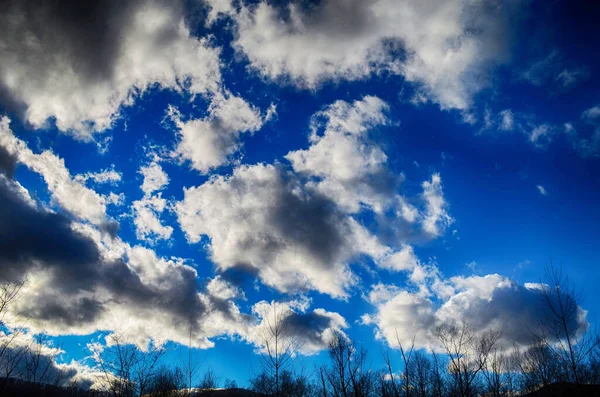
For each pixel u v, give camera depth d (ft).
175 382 91.71
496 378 119.24
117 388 82.94
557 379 84.79
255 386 103.60
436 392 126.21
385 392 129.39
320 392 130.11
